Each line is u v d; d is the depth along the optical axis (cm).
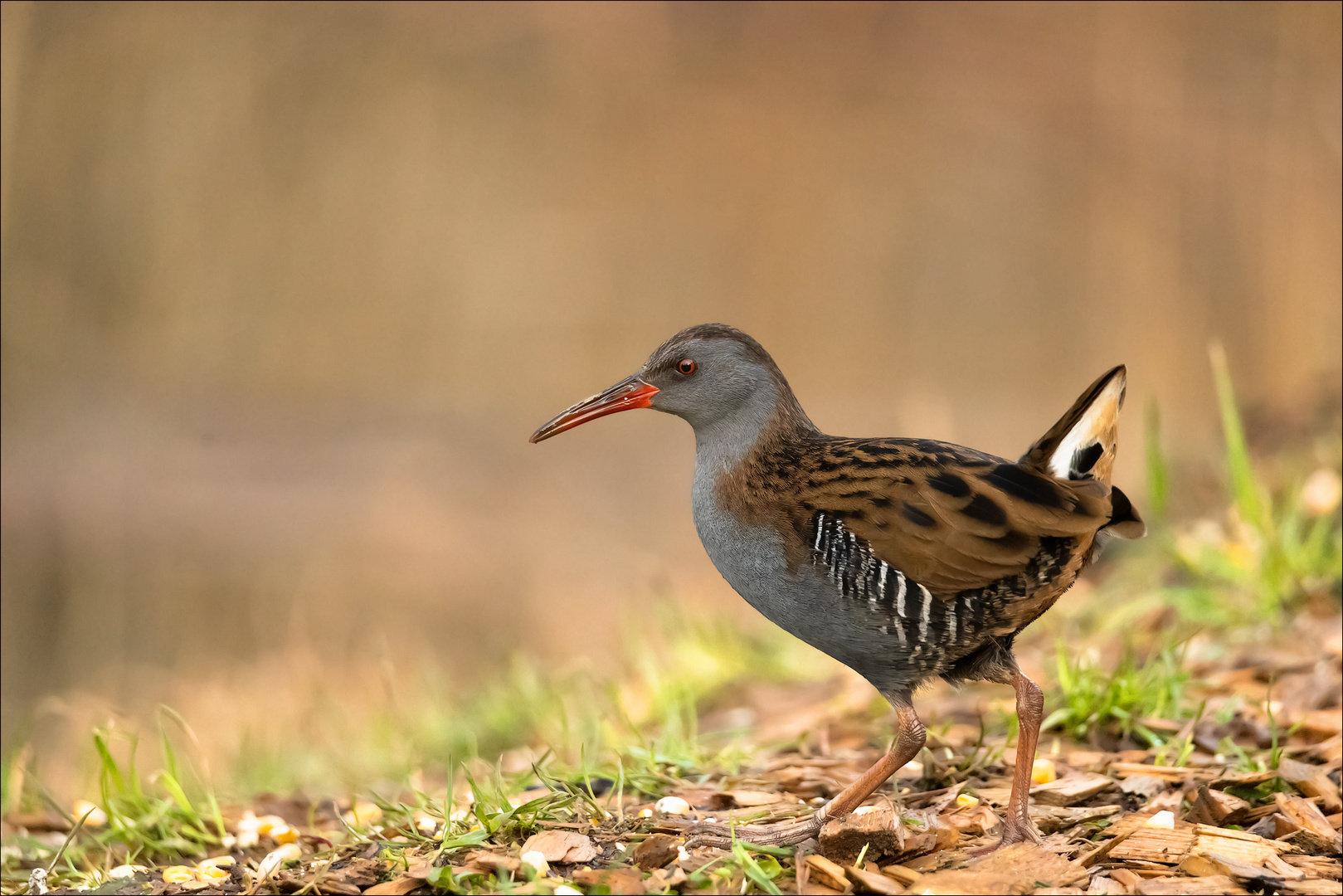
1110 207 2052
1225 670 702
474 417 2156
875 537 479
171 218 2291
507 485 1780
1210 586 821
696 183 2562
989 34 2322
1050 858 466
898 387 2277
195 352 2275
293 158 2406
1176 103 1906
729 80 2542
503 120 2539
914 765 607
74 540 1574
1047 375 2267
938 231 2462
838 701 768
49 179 2164
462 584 1427
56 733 1153
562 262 2514
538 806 528
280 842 582
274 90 2397
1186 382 1814
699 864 471
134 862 575
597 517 1648
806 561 492
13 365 2045
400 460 1892
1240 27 1856
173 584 1485
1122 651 749
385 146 2470
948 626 481
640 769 610
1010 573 474
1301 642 721
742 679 874
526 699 890
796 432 529
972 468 486
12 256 2091
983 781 571
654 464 1880
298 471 1833
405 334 2420
